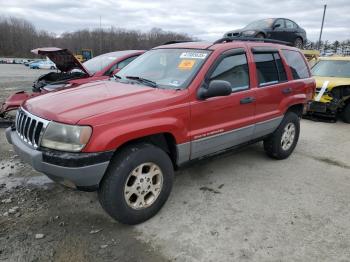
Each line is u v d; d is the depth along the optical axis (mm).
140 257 2957
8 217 3512
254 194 4207
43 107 3258
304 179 4738
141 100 3352
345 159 5695
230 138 4258
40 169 3031
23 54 87812
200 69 3850
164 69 4137
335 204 4012
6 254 2943
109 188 3143
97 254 2979
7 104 6980
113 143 3000
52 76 7684
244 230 3396
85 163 2902
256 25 14031
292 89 5219
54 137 2965
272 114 4863
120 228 3377
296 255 3033
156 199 3525
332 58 10000
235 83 4277
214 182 4535
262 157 5582
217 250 3074
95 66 7625
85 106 3152
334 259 2994
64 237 3205
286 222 3568
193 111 3684
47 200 3885
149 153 3330
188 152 3750
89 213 3635
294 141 5574
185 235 3287
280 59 5113
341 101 8531
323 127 8195
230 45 4297
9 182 4340
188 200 3998
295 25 15250
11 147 5742
